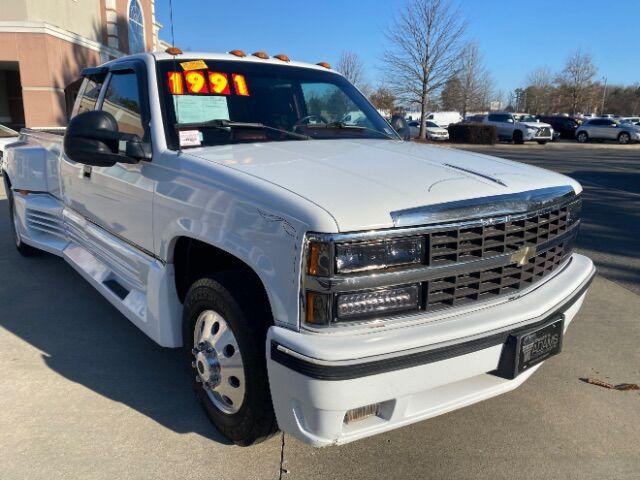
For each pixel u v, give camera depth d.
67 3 21.80
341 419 2.18
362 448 2.86
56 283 5.31
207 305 2.69
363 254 2.13
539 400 3.38
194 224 2.68
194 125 3.17
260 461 2.72
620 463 2.79
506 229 2.47
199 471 2.64
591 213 9.35
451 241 2.31
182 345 3.14
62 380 3.46
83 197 4.12
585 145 31.30
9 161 5.88
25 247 5.99
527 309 2.54
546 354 2.65
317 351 2.07
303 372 2.11
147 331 3.21
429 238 2.25
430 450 2.87
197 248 3.00
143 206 3.16
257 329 2.45
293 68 3.95
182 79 3.33
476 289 2.45
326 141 3.38
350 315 2.16
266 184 2.36
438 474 2.68
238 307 2.48
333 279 2.10
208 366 2.73
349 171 2.56
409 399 2.29
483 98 48.22
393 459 2.78
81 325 4.32
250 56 3.83
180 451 2.78
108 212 3.68
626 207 9.98
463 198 2.38
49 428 2.96
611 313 4.79
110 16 25.77
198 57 3.56
